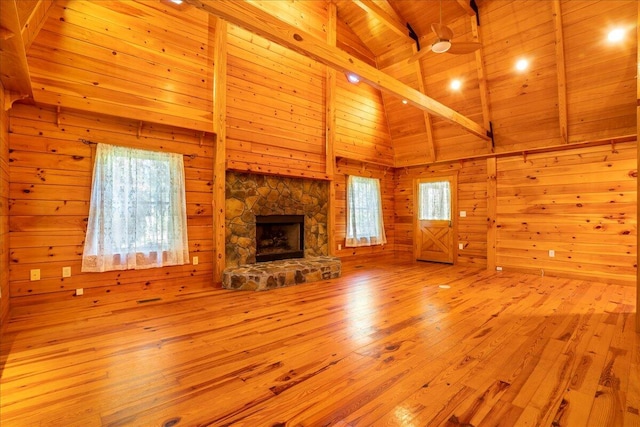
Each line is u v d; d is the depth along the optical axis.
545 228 5.45
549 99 5.19
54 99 3.37
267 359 2.33
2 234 2.83
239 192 4.80
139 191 3.93
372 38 6.30
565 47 4.68
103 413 1.69
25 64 2.45
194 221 4.45
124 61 3.83
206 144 4.56
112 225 3.72
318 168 5.85
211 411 1.71
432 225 6.91
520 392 1.88
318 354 2.41
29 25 2.75
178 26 4.24
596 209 4.97
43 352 2.43
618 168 4.80
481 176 6.23
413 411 1.70
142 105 3.95
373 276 5.39
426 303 3.78
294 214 5.48
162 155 4.10
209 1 2.49
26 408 1.73
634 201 4.66
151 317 3.24
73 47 3.51
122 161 3.81
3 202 2.88
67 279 3.53
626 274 4.71
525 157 5.66
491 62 5.41
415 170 7.20
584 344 2.57
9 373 2.11
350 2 5.75
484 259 6.18
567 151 5.24
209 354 2.41
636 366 2.20
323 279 5.07
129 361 2.29
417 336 2.76
